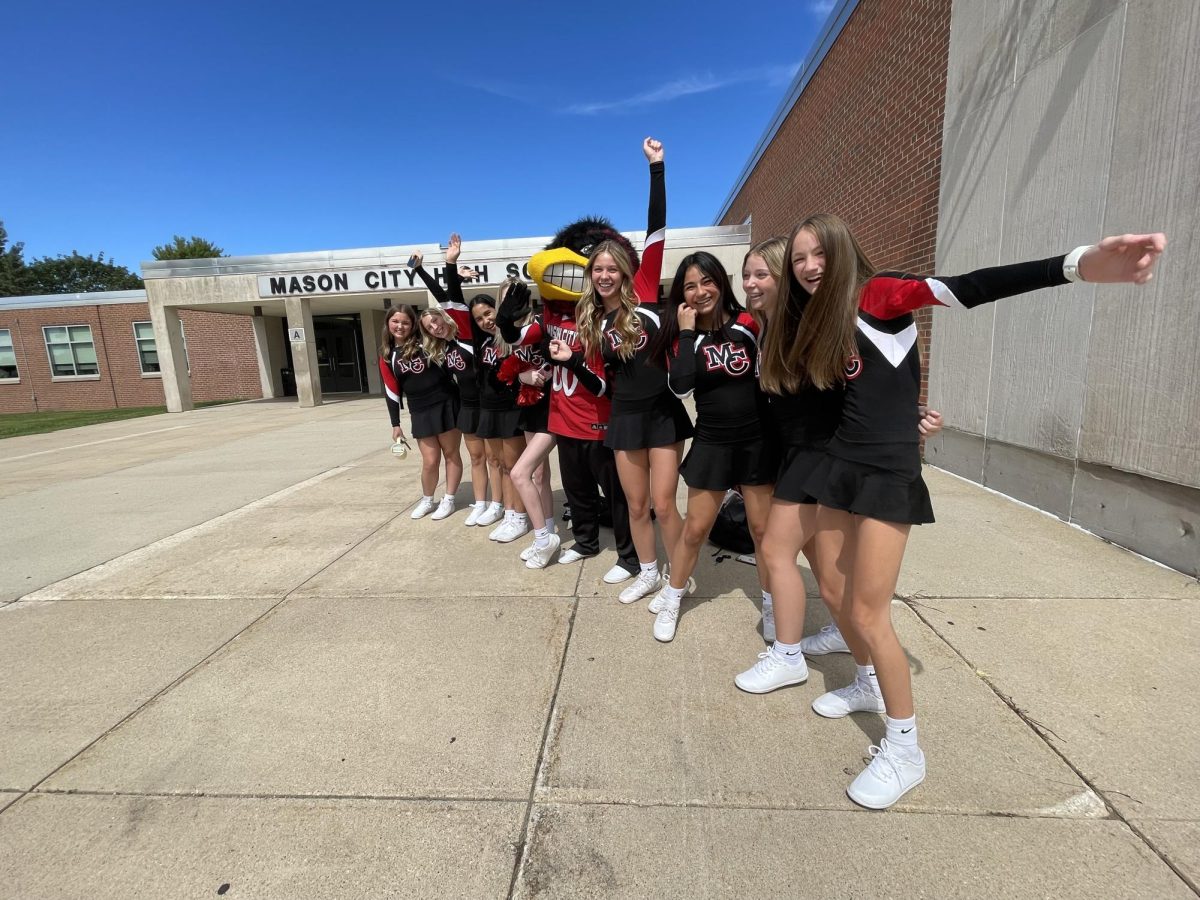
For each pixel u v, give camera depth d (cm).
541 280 338
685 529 273
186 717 238
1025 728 215
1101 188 377
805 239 183
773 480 253
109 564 410
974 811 181
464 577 369
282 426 1177
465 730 225
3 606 345
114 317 2081
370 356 2033
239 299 1546
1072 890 155
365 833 180
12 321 2109
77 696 254
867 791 184
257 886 164
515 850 173
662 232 294
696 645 281
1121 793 185
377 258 1546
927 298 166
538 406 387
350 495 583
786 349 199
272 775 205
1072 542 387
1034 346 446
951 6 541
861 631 183
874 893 156
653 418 284
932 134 580
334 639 296
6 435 1266
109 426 1352
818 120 918
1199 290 316
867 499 178
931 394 598
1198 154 314
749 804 187
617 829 179
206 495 605
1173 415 333
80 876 168
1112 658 256
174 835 181
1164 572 339
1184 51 320
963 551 376
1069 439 413
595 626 301
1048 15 420
